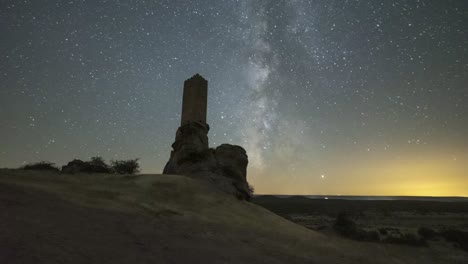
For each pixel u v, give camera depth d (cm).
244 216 1711
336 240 1761
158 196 1658
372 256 1516
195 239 1023
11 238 633
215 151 2780
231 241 1109
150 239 895
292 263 977
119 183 1828
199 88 3134
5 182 1312
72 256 617
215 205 1758
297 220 4584
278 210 6619
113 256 676
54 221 850
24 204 965
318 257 1158
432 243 2725
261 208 2108
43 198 1135
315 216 5372
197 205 1666
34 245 625
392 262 1509
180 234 1052
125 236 868
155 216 1284
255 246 1108
